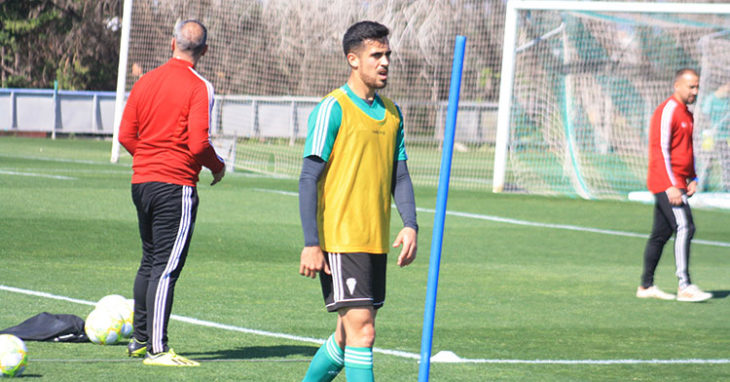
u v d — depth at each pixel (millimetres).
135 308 20172
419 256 39000
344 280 14859
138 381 17922
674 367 21219
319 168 14812
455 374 19625
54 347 20891
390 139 15289
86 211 46344
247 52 97062
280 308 26797
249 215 48469
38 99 114125
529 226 49594
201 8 91562
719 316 28172
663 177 30391
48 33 132875
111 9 135250
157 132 19391
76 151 91250
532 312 27922
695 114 72938
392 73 101562
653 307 29484
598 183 74125
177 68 19609
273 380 18516
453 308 28000
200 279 31219
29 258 33500
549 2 68188
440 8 100125
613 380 19781
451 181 77188
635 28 77188
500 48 99188
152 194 19297
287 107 103812
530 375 19906
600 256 40656
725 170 71938
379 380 18828
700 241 46969
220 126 100688
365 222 14945
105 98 116000
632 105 79562
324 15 101625
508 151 76312
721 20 71188
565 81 75062
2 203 47312
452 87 13492
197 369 19172
